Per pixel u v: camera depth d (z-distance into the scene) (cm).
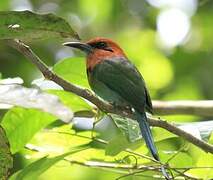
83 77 1010
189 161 966
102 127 1570
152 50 1938
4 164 788
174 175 957
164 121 886
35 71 1700
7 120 941
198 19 1998
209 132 884
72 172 1455
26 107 572
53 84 962
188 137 862
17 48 773
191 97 1848
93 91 1107
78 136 1006
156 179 1001
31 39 743
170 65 1892
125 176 942
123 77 1104
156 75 1877
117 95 1095
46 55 1791
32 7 1914
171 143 1026
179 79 1872
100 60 1133
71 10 1953
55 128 1025
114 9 1973
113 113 891
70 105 971
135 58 1906
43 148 1023
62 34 737
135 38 1964
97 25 1959
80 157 1024
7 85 630
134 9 2000
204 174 985
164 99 1848
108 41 1166
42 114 938
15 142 948
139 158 980
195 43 1952
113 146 891
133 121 950
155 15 2000
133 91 1081
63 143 1029
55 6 1934
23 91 600
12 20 716
